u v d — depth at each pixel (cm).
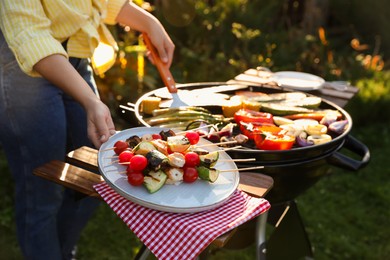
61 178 135
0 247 250
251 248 265
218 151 133
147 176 124
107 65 201
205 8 480
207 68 400
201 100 184
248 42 454
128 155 127
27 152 186
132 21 197
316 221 293
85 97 140
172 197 121
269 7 538
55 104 182
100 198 132
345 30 645
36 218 193
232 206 124
